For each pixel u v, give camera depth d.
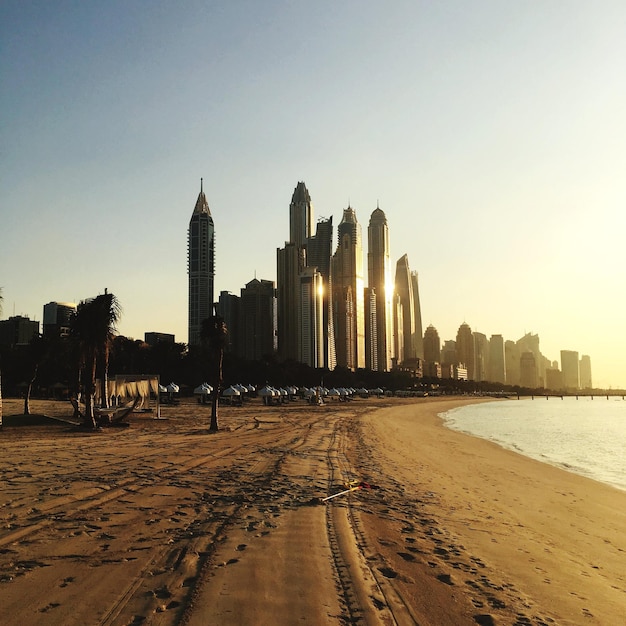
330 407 100.25
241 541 9.89
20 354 89.75
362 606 7.12
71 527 10.32
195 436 33.44
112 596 7.00
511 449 42.69
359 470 22.31
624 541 13.98
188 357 120.75
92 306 34.97
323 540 10.36
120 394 49.09
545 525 15.03
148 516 11.52
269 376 144.12
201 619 6.37
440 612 7.30
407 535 11.68
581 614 7.90
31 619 6.25
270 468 20.31
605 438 57.16
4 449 22.69
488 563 10.17
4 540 9.23
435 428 63.06
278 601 7.06
